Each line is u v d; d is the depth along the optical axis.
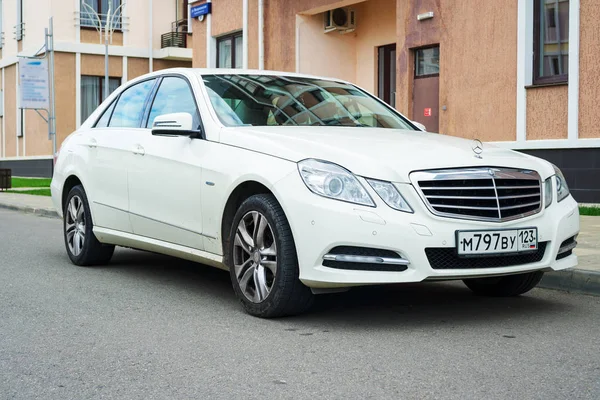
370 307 5.02
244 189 4.82
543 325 4.50
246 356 3.81
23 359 3.78
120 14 29.78
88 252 6.72
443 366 3.62
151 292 5.59
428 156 4.41
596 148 10.56
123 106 6.51
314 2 16.05
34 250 8.09
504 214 4.38
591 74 10.56
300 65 16.61
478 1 12.12
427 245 4.14
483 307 5.04
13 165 32.09
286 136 4.74
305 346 4.00
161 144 5.61
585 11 10.58
